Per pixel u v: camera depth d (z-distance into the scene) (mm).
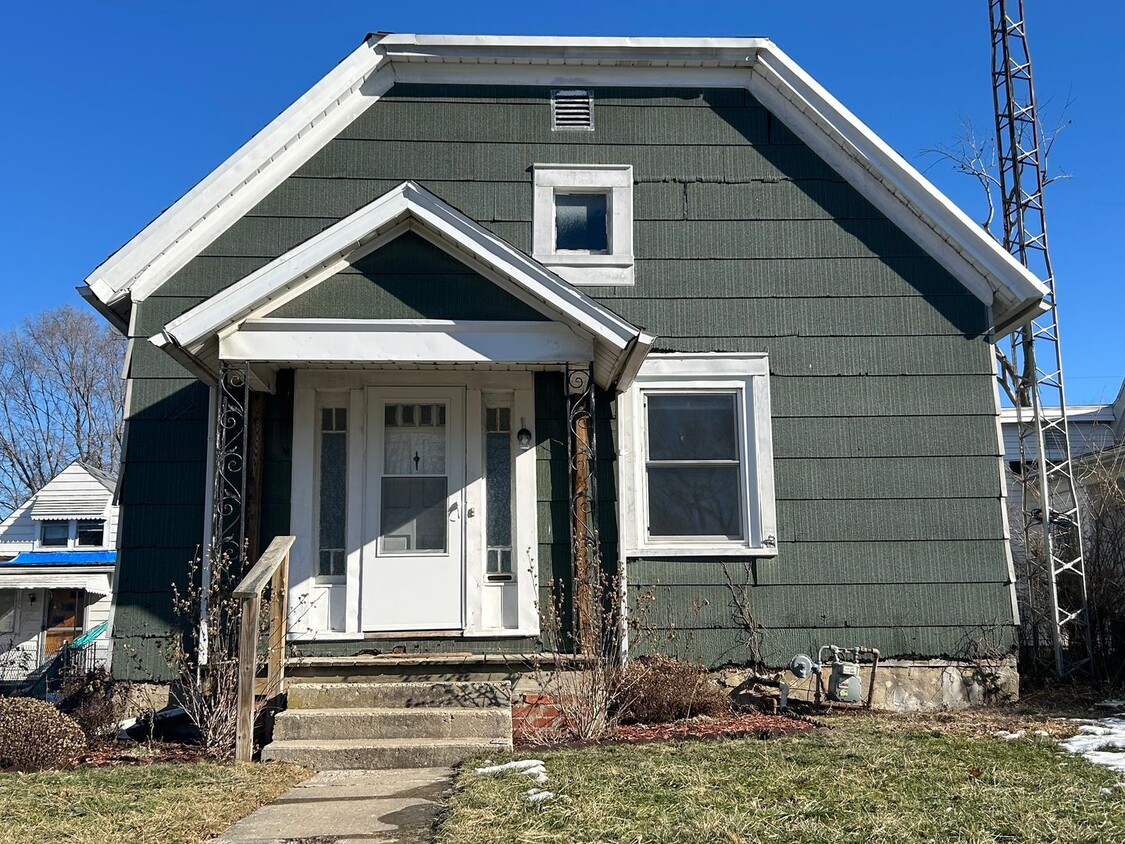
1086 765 5570
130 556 7965
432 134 8852
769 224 8867
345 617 7895
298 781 5844
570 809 4664
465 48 8844
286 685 7336
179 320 6914
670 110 9031
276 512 8016
